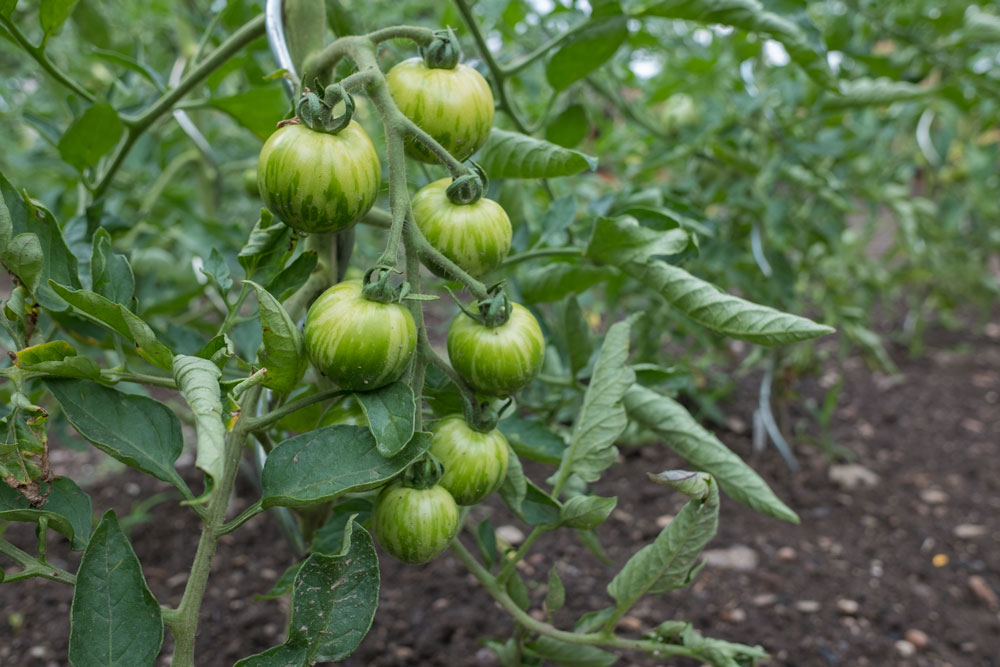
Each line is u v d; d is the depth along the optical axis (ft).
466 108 2.16
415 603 3.61
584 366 2.88
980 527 4.44
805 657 3.40
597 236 2.52
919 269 6.73
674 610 3.64
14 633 3.40
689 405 5.83
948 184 7.22
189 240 3.72
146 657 1.97
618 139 5.71
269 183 2.04
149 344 2.07
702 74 4.86
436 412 2.43
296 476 2.04
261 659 2.02
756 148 4.87
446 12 3.67
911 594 3.85
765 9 2.92
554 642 2.58
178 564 3.93
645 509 4.50
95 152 2.73
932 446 5.48
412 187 2.94
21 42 2.52
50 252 2.19
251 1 3.58
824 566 4.05
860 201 9.78
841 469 5.08
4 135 6.57
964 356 7.32
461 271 2.09
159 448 2.09
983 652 3.48
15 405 2.02
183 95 2.67
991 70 5.45
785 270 4.49
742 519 4.49
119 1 5.43
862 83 4.27
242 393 2.14
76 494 2.11
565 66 2.83
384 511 2.12
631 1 2.88
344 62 2.39
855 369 6.95
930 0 5.14
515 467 2.33
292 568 2.31
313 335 2.02
